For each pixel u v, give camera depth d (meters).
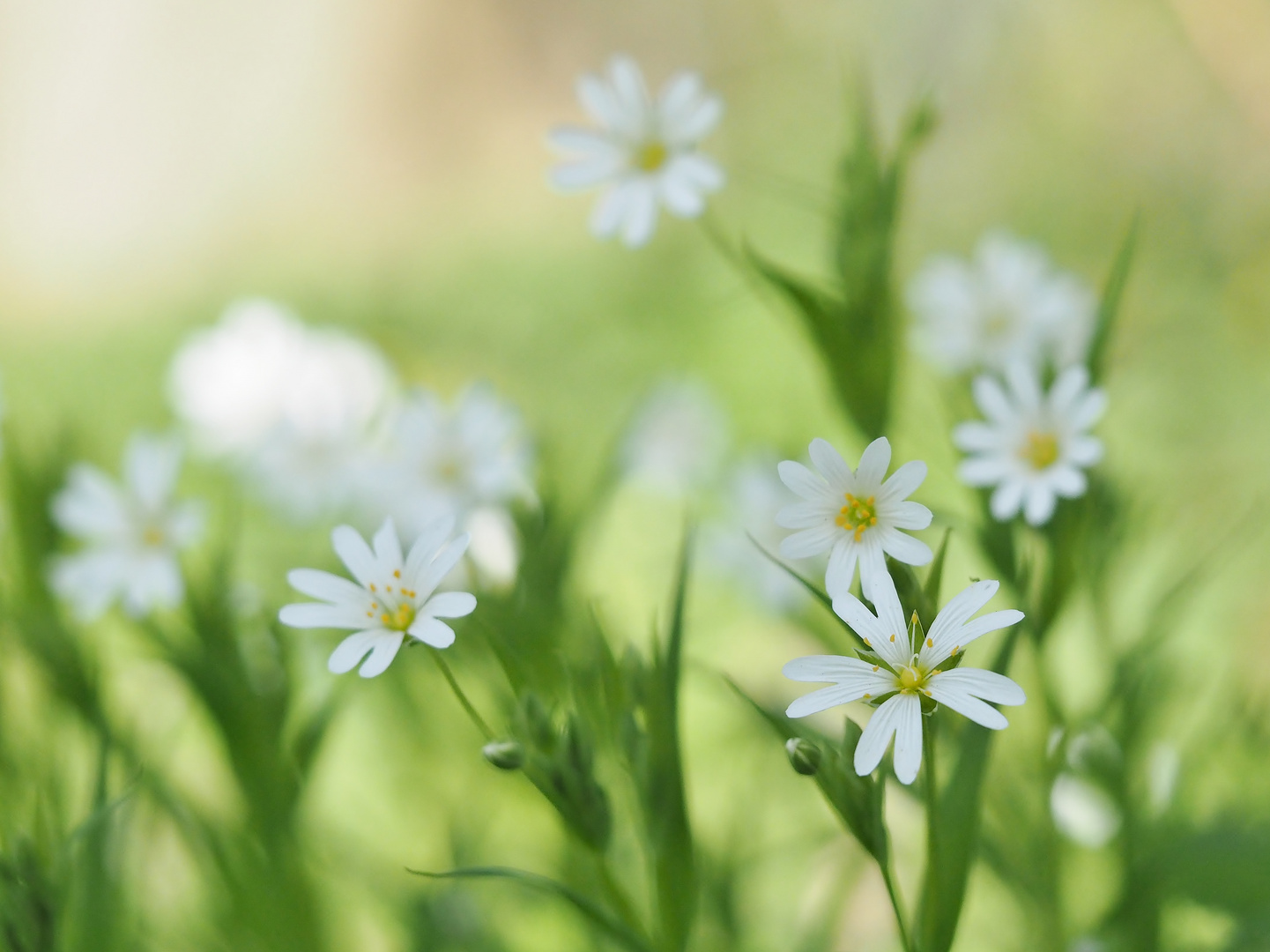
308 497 0.55
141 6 1.43
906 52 0.95
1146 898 0.43
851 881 0.48
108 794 0.45
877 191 0.45
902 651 0.39
